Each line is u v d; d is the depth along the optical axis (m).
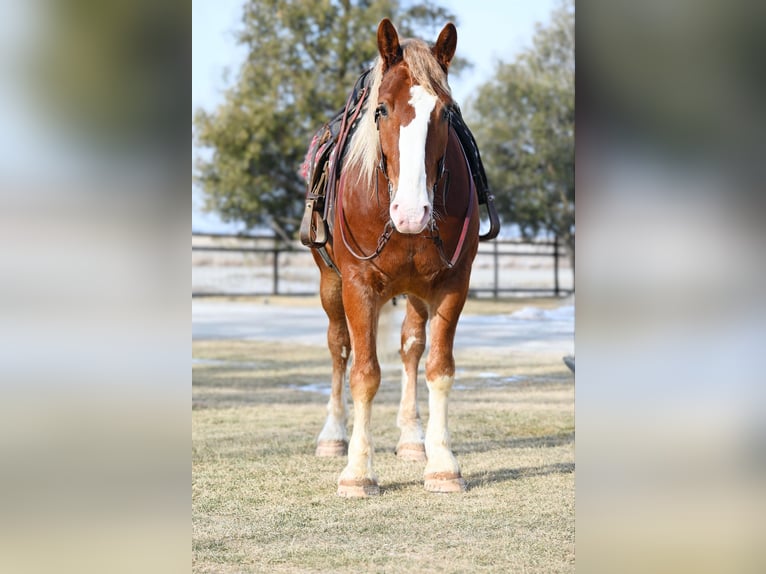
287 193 19.83
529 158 19.64
